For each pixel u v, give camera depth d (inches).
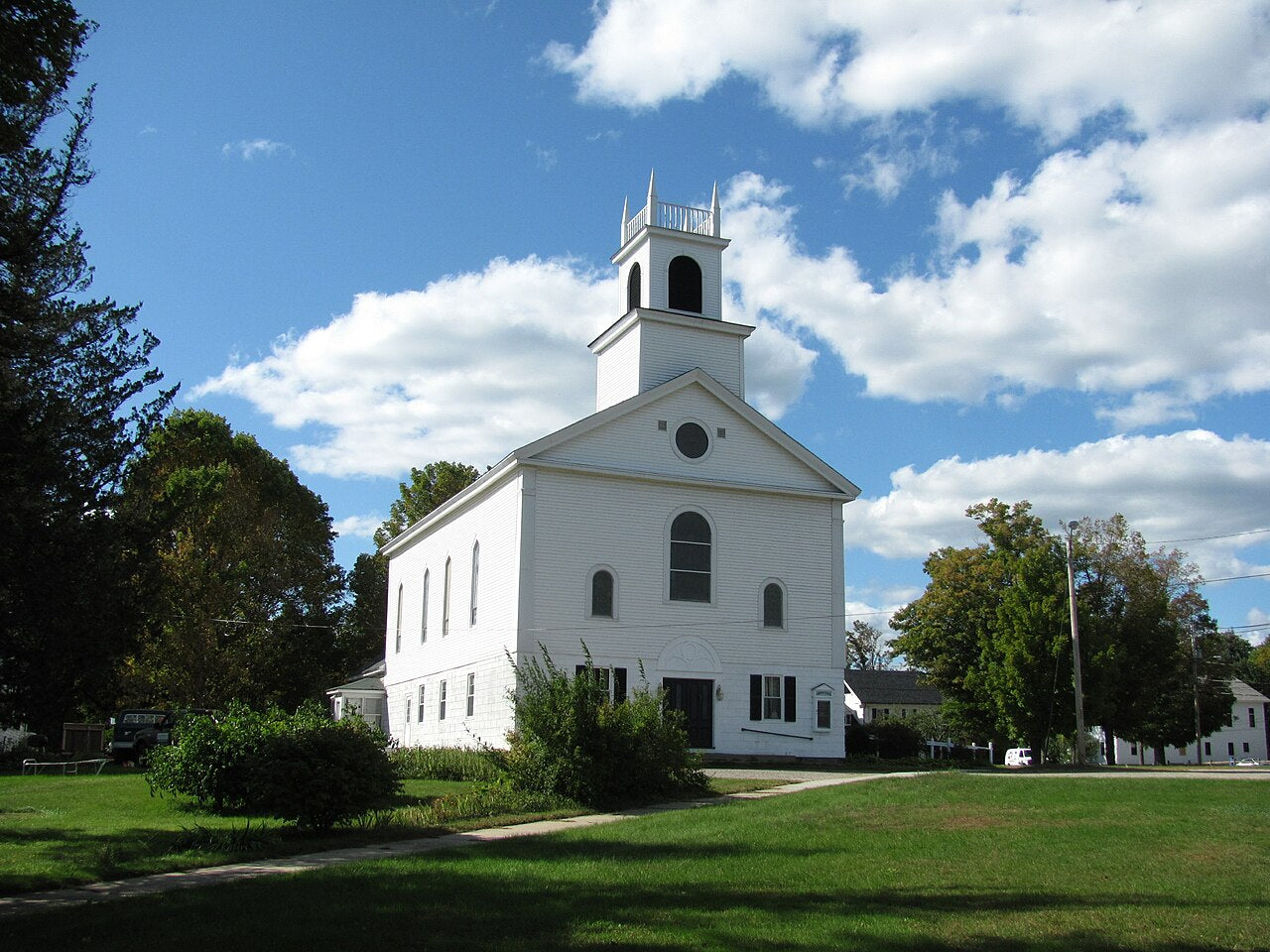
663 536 1539.1
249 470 2591.0
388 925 429.1
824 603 1619.1
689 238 1707.7
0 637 595.2
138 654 684.1
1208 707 2775.6
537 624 1449.3
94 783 1224.2
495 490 1588.3
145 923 436.1
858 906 458.0
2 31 513.3
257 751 776.9
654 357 1642.5
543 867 556.7
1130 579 2219.5
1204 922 426.6
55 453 601.3
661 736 946.1
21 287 608.7
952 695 2345.0
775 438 1622.8
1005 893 479.5
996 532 2358.5
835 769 1514.5
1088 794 819.4
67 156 639.1
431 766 1261.1
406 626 2039.9
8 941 411.2
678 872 538.3
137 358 695.7
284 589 2426.2
